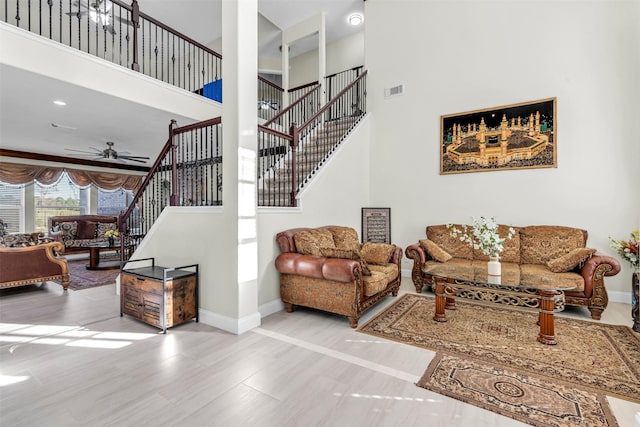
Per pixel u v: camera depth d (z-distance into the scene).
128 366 2.11
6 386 1.86
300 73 8.17
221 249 2.86
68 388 1.84
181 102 4.67
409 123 5.20
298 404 1.70
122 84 3.95
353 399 1.75
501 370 2.08
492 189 4.47
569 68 4.00
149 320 2.84
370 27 5.71
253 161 2.91
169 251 3.38
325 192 4.28
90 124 5.05
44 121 4.87
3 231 6.16
